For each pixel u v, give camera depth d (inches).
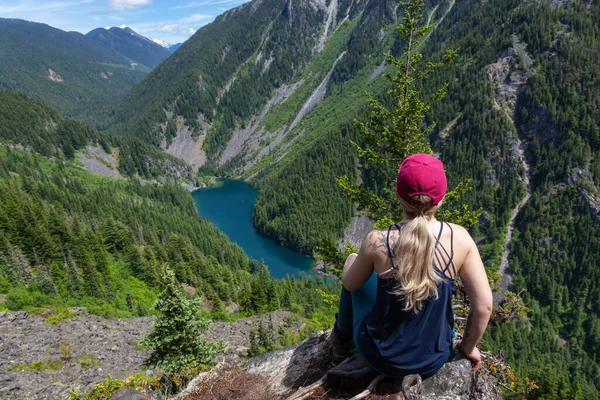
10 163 5438.0
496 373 190.1
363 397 107.9
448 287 89.7
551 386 1589.6
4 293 1518.2
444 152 5866.1
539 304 4192.9
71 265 2048.5
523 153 5442.9
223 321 1822.1
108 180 6727.4
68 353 935.7
